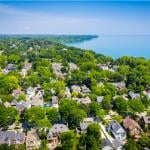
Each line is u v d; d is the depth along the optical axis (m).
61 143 99.75
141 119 121.25
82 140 96.75
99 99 148.38
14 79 177.88
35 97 160.00
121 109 133.75
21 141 103.38
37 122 111.00
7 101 146.12
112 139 108.06
